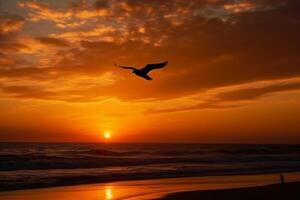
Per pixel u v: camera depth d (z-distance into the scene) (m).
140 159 49.88
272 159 55.28
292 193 19.83
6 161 41.03
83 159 47.09
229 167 39.66
